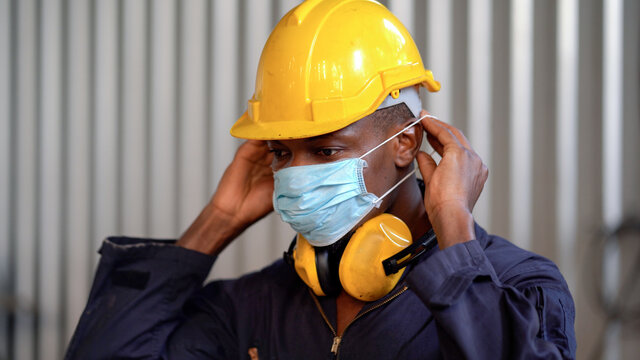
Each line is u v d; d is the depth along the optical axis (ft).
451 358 3.31
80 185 11.43
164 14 10.78
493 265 3.97
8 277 12.05
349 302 4.11
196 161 10.64
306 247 4.00
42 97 11.66
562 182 8.69
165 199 10.84
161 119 10.84
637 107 8.52
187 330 4.58
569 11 8.62
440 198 3.67
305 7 3.89
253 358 4.32
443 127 3.96
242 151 4.75
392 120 3.91
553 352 3.26
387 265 3.80
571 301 3.79
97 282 4.61
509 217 8.88
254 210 4.70
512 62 8.82
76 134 11.42
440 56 9.12
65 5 11.48
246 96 10.32
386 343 3.84
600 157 8.59
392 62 3.89
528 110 8.79
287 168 3.81
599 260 8.63
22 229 11.92
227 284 4.82
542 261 3.99
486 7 8.93
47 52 11.60
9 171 11.96
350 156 3.78
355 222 3.87
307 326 4.18
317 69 3.73
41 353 11.78
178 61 10.71
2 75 11.89
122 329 4.40
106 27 11.18
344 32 3.79
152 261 4.58
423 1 9.17
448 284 3.36
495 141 8.93
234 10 10.37
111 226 11.22
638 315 8.64
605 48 8.53
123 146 11.09
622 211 8.59
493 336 3.29
